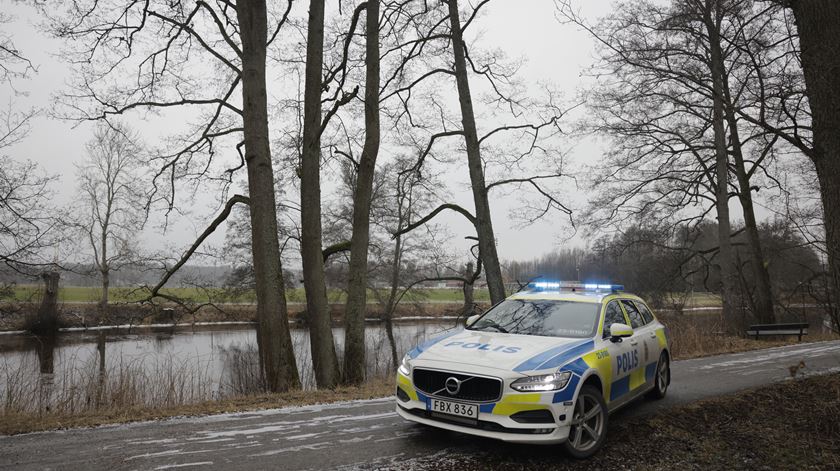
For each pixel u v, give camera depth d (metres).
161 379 10.85
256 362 18.53
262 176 12.68
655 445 5.86
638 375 6.98
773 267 32.31
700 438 6.12
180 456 5.44
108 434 6.27
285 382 12.17
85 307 39.12
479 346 5.79
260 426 6.71
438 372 5.39
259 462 5.26
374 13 14.19
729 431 6.39
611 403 6.09
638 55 18.77
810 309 32.38
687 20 16.73
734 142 24.84
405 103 17.88
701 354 14.92
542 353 5.48
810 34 6.26
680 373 11.04
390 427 6.65
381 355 21.02
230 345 28.06
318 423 6.88
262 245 12.55
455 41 16.64
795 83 8.12
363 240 14.35
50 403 9.40
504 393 5.02
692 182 24.30
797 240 25.52
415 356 5.77
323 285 14.08
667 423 6.69
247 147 12.76
